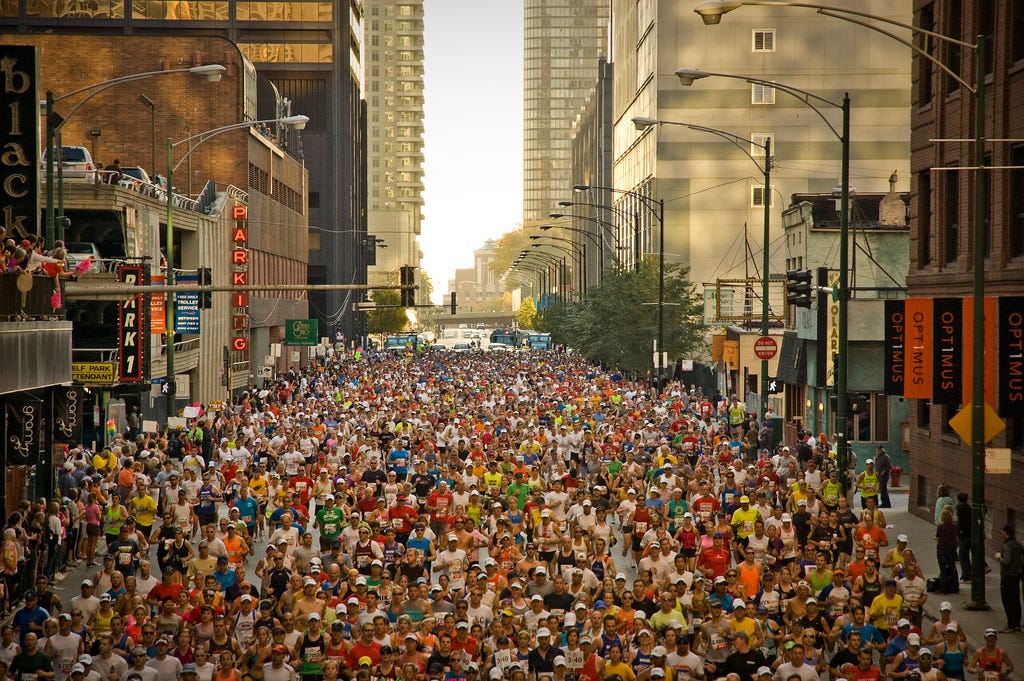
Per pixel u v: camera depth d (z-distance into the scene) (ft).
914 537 187.83
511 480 172.76
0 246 148.05
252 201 496.23
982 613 135.23
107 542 163.02
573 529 128.16
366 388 404.57
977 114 133.39
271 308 538.06
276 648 91.45
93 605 106.93
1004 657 96.48
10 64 178.91
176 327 285.84
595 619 97.40
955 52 199.72
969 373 166.30
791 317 336.49
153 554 168.14
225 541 123.03
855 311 264.52
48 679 94.89
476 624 95.76
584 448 216.13
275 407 316.19
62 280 160.35
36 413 166.20
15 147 179.11
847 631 100.78
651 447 218.59
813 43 643.45
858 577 114.52
